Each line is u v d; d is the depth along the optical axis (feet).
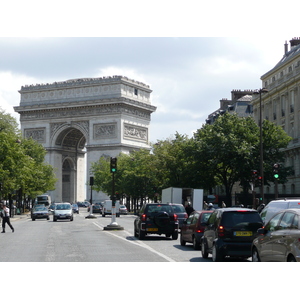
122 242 134.21
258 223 86.69
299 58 340.18
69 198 647.97
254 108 403.95
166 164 366.43
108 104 576.61
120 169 521.65
